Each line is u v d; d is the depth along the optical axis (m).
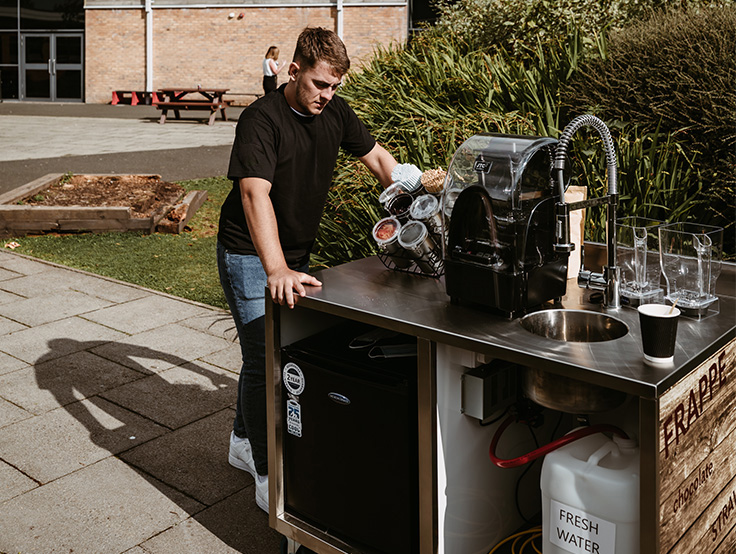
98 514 2.89
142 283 5.77
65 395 3.86
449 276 2.27
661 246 2.30
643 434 1.78
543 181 2.19
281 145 2.57
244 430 3.15
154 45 23.45
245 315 2.74
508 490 2.51
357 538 2.45
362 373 2.31
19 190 8.10
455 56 5.88
